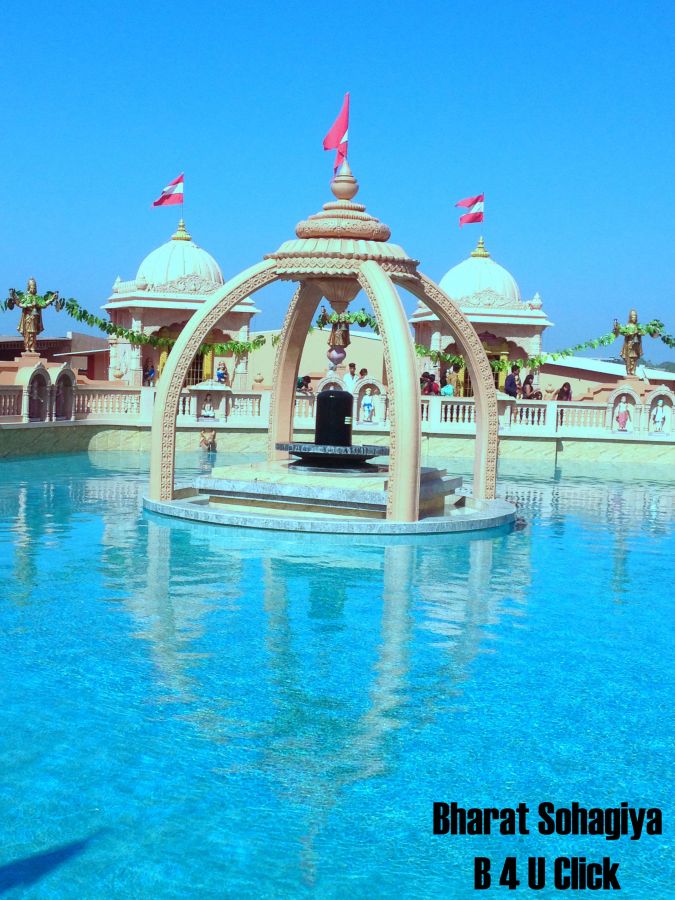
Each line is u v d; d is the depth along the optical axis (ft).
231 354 112.78
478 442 45.37
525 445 76.69
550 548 35.88
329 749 16.67
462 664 21.42
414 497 37.68
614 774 16.05
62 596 26.35
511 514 41.55
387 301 37.91
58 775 15.42
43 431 65.67
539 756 16.65
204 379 111.75
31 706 18.25
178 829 13.87
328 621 24.48
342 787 15.30
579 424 78.89
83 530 36.55
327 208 41.78
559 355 91.09
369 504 38.42
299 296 43.55
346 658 21.57
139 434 72.08
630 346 86.94
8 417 62.49
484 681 20.34
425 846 13.66
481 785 15.52
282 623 24.17
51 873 12.66
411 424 36.99
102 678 19.84
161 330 112.88
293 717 18.06
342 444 42.45
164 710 18.21
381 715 18.28
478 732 17.61
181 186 90.22
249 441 74.28
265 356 123.75
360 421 76.64
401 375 37.06
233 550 33.14
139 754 16.26
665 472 68.90
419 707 18.75
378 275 38.75
